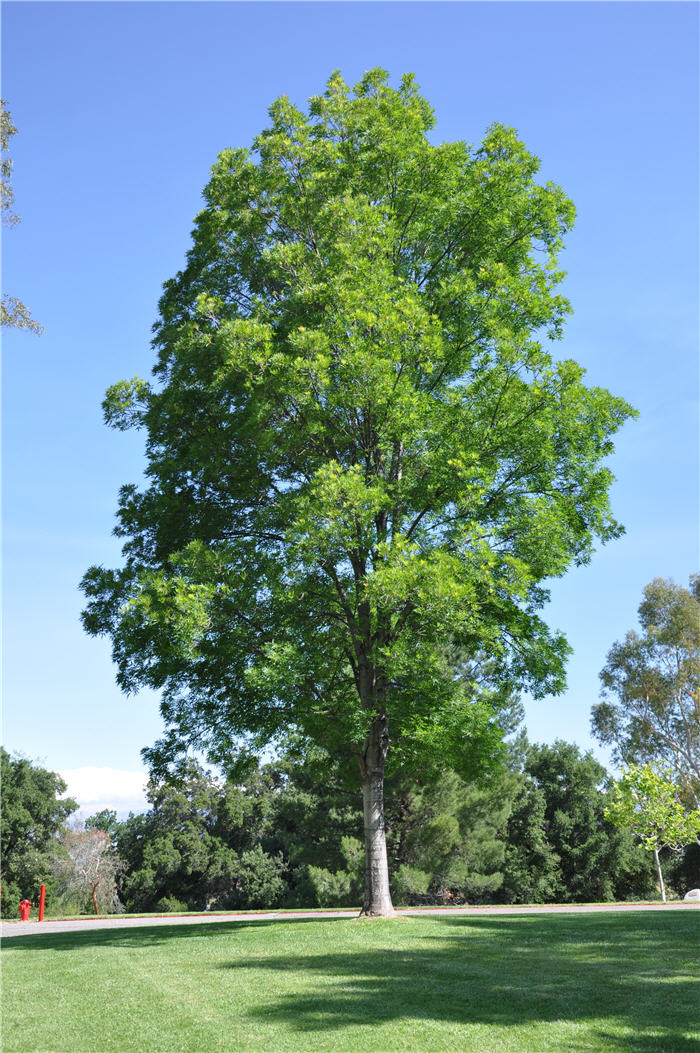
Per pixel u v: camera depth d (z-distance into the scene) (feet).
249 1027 25.67
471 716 53.72
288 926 53.83
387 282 56.95
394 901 142.31
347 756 62.59
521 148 62.44
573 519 56.65
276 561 54.65
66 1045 24.61
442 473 53.83
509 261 61.82
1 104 57.16
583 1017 25.52
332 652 59.16
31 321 56.44
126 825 230.27
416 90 66.90
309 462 58.39
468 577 49.96
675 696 176.35
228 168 64.80
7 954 47.03
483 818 146.20
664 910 65.82
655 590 180.45
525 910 77.30
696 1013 25.50
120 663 58.18
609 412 55.36
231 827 206.59
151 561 61.21
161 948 45.78
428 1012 26.78
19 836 222.69
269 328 54.85
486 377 55.72
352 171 62.59
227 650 52.60
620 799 120.06
